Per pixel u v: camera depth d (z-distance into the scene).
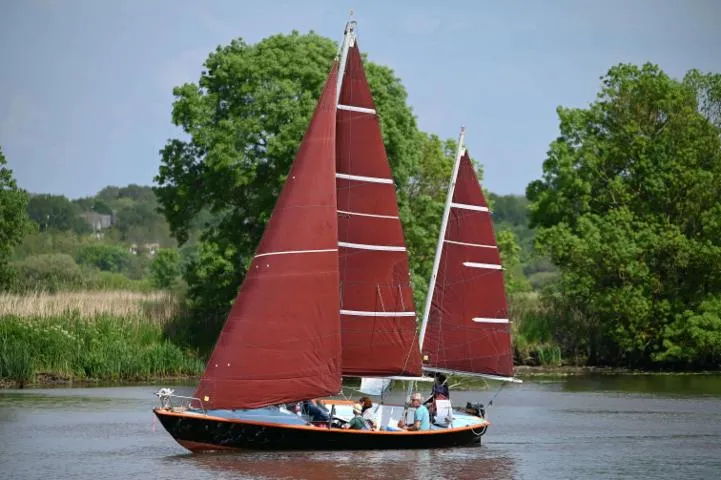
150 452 78.69
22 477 69.25
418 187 187.88
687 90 183.25
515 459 78.56
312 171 76.94
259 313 75.12
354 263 79.19
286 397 75.12
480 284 88.50
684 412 108.94
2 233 169.00
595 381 147.00
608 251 166.00
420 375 81.25
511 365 89.38
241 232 155.00
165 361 137.88
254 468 70.69
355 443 77.00
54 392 120.31
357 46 79.62
